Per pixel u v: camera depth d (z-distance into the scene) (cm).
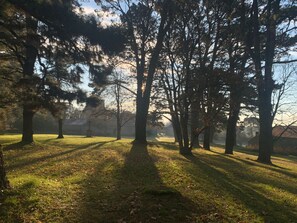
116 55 1527
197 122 2748
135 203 836
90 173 1445
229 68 2639
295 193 1253
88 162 1795
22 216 761
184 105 2444
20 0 1296
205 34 2530
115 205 844
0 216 755
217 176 1467
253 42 2630
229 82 2272
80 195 964
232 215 845
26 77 2052
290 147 6588
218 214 830
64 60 1727
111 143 3362
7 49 1983
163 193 891
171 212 800
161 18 2686
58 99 2086
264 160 2712
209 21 2519
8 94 2477
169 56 2656
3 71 2481
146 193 896
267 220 832
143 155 2123
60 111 2239
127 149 2577
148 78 3098
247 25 2541
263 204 988
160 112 3067
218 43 2741
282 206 990
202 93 2350
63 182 1205
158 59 2978
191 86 2366
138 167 1572
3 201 833
